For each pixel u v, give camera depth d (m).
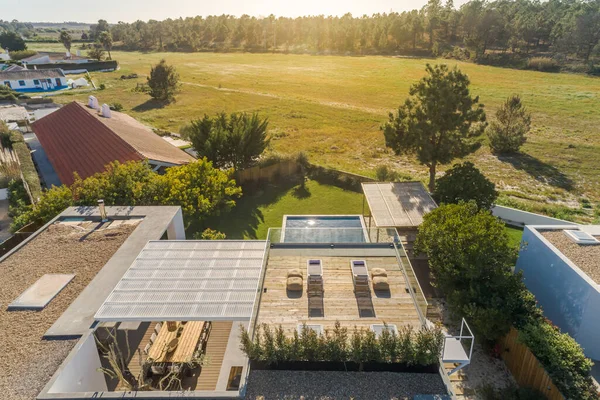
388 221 21.52
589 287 14.97
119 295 12.65
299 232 17.73
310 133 51.31
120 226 18.12
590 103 64.19
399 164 40.16
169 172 25.25
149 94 70.94
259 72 100.94
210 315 11.70
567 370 12.69
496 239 16.66
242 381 10.14
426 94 27.38
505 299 15.47
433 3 157.88
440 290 19.61
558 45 112.88
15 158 37.94
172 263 14.48
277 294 14.07
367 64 112.75
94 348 11.64
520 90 75.31
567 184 34.50
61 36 127.38
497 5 154.62
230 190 25.20
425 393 10.20
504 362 15.41
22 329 11.74
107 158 30.73
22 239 20.42
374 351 10.63
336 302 13.66
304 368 10.98
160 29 177.75
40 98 68.56
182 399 9.66
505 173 37.09
